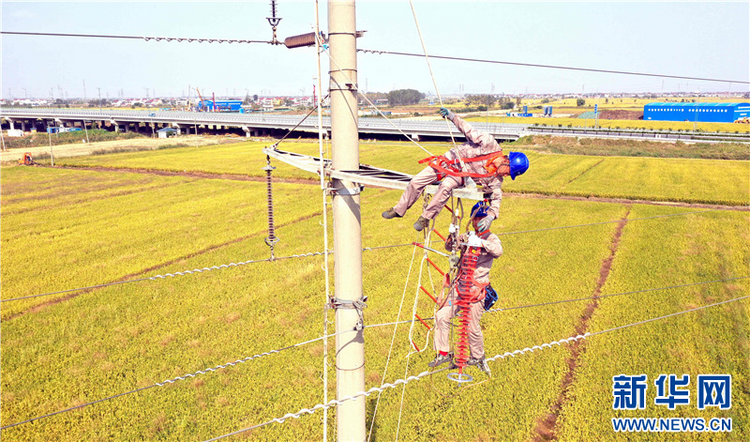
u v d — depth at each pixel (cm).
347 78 606
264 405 1405
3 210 4300
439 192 541
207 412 1373
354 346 655
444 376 1505
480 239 561
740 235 3134
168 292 2306
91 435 1287
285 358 1662
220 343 1791
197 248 3108
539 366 1550
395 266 2616
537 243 3003
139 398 1449
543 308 2012
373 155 8038
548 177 5622
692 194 4512
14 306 2183
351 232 634
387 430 1248
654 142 8412
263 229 3544
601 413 1323
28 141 11550
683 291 2188
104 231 3562
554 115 16938
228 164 6962
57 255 2995
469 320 586
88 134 12762
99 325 1978
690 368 1545
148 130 14750
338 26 596
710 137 8706
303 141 10038
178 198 4750
